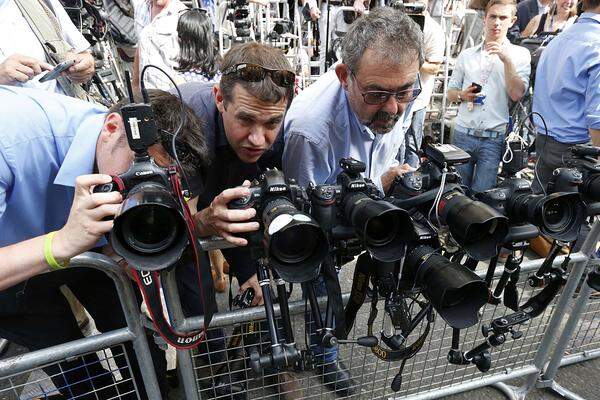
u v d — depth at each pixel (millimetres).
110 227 878
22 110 1109
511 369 1977
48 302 1491
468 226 1084
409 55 1356
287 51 4793
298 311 1351
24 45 2066
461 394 2090
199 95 1636
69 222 896
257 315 1317
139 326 1246
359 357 2172
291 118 1646
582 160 1509
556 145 2684
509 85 3029
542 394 2111
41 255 896
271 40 4188
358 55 1400
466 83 3301
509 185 1360
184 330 1239
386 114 1479
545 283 1551
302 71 4273
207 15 2773
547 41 3682
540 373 2084
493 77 3125
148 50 3020
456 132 3449
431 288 1107
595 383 2180
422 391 1977
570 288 1747
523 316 1481
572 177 1319
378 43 1342
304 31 5238
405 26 1368
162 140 1104
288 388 1842
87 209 867
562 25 3990
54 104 1204
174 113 1152
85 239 888
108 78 3594
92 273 1535
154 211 878
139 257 866
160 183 932
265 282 1159
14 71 1867
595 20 2404
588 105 2404
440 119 4496
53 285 1464
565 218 1339
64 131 1178
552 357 2031
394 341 1308
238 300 1559
